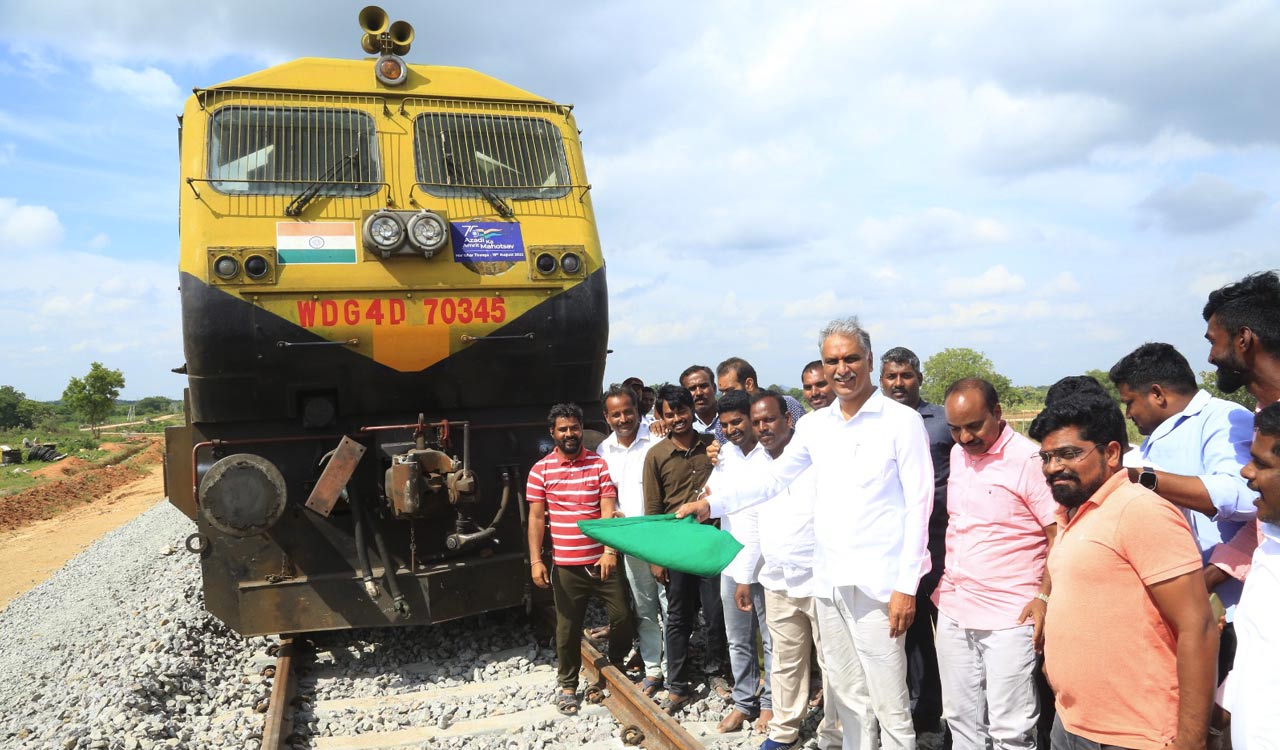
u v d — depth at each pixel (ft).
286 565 21.18
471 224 22.21
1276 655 8.46
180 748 17.03
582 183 23.99
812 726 17.62
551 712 18.49
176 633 23.98
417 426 20.93
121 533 60.85
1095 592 9.83
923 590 16.74
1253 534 11.73
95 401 210.59
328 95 22.85
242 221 20.75
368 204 21.83
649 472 19.36
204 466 20.90
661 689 19.99
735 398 17.35
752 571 17.20
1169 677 9.56
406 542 22.06
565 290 22.59
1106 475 10.06
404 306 21.17
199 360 20.20
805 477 15.53
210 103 21.90
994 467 13.29
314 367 20.83
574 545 18.88
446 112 23.56
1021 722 13.19
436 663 22.03
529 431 23.26
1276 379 11.35
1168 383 12.95
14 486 97.25
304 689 20.49
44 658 29.09
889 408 13.58
